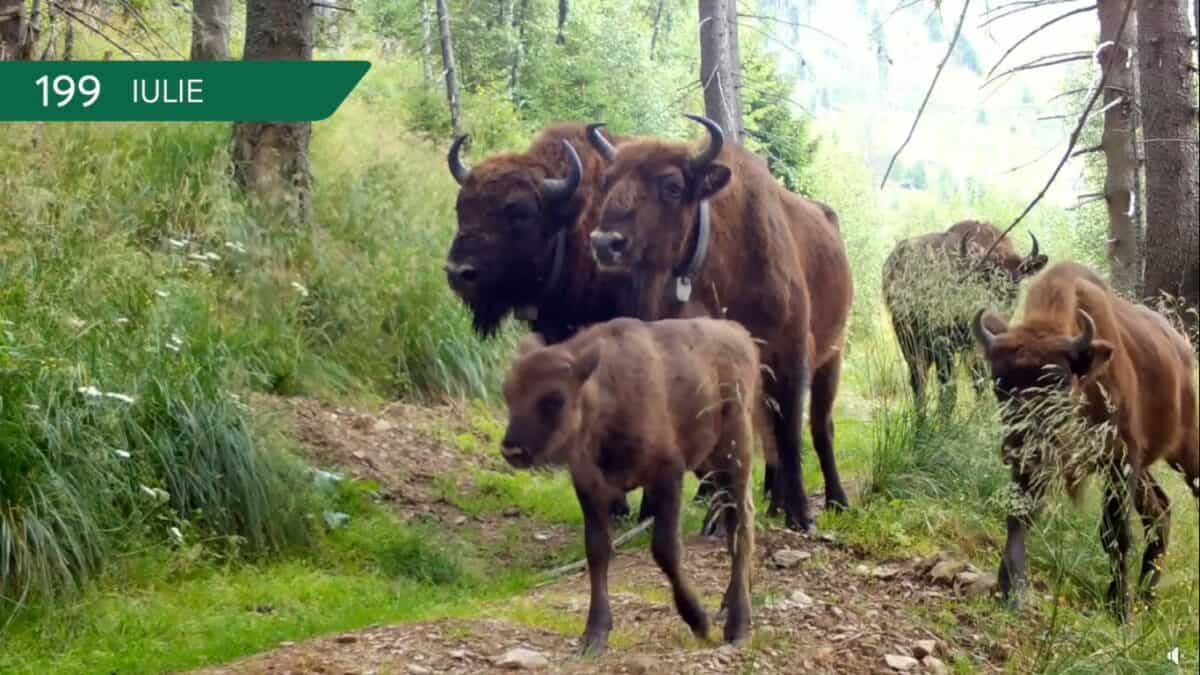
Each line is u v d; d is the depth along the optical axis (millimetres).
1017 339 7617
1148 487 8492
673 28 34656
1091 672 6730
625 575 7934
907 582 7961
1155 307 11391
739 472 6305
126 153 12367
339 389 11484
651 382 5848
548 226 9211
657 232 8305
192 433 8523
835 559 8266
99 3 14234
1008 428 7398
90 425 8102
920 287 10781
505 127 20656
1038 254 12836
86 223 10516
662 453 5891
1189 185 11477
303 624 7090
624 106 24797
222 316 10859
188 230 11742
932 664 6500
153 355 8758
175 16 17547
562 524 9758
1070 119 21109
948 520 8906
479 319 9570
